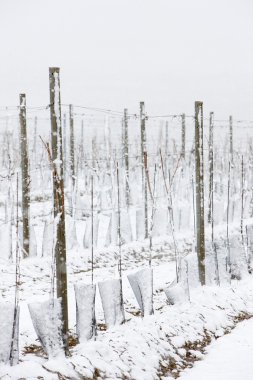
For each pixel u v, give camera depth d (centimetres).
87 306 1036
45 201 3325
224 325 1367
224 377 1010
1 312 868
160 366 1044
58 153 1015
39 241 2438
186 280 1409
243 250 1888
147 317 1226
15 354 873
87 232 2269
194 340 1223
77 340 1056
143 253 2294
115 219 2391
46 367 862
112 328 1134
